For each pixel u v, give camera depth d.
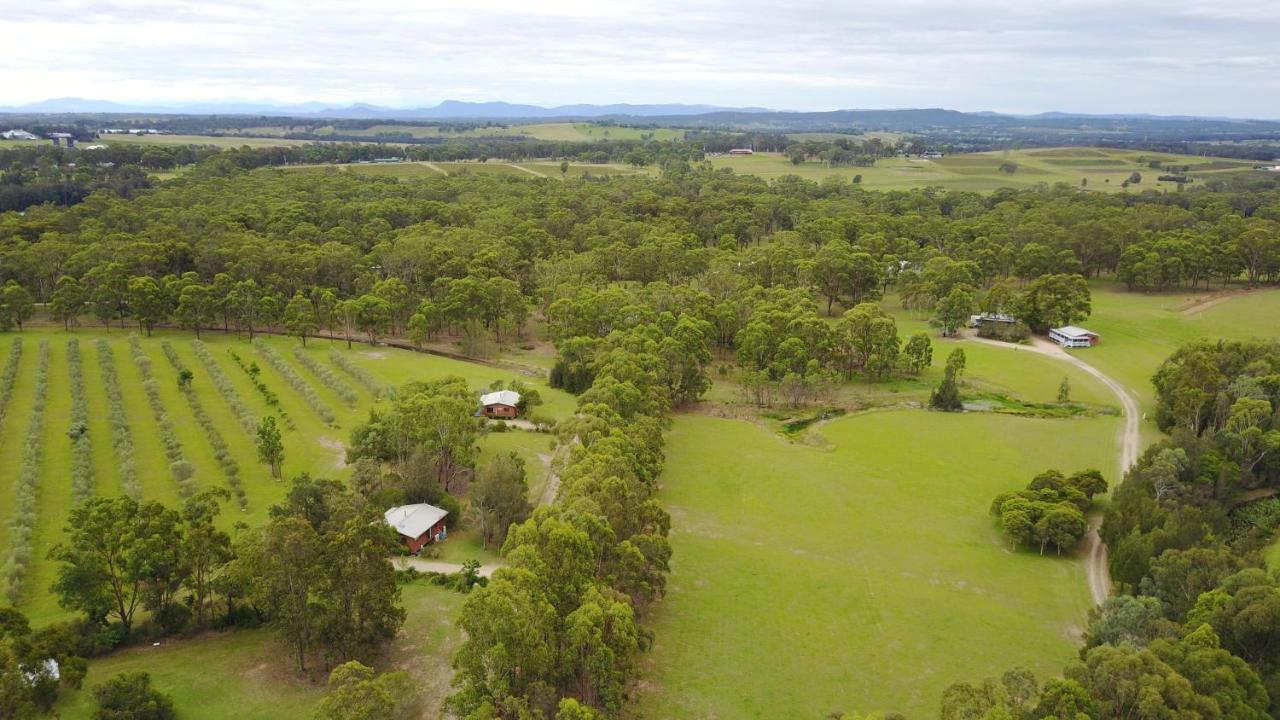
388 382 146.38
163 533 69.81
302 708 62.59
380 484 98.62
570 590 64.94
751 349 153.00
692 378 142.38
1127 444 124.81
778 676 70.56
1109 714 53.62
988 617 80.81
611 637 62.00
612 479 78.62
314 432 121.88
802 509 104.44
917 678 70.88
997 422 135.38
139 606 75.06
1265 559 84.19
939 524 100.81
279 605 66.31
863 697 68.06
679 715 64.94
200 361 153.75
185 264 191.25
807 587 85.69
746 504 105.56
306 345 169.12
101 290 167.88
